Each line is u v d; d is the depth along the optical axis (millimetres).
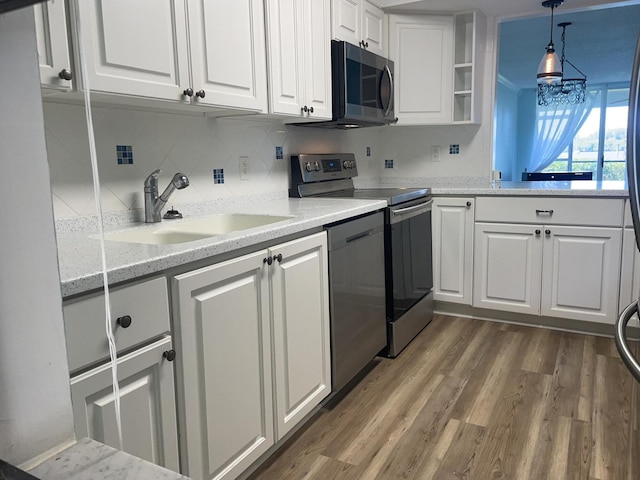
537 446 1870
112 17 1480
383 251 2621
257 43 2092
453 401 2232
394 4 3139
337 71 2691
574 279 2955
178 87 1722
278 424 1792
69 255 1263
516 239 3080
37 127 559
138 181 1979
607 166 8320
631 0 3066
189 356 1371
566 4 3188
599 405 2158
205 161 2303
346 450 1881
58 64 1340
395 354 2734
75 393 1070
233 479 1583
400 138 3799
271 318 1725
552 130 8711
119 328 1161
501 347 2846
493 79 3459
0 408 529
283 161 2838
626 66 6688
